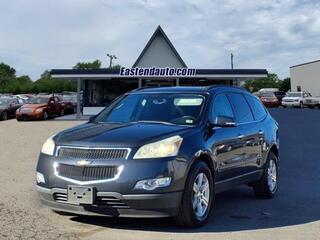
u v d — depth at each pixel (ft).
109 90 128.26
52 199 20.70
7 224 21.36
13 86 329.11
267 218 23.91
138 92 26.48
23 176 34.22
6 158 43.96
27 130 81.25
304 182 34.45
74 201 19.92
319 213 25.12
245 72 124.47
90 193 19.61
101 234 20.25
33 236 19.66
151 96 25.55
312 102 180.75
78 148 20.34
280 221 23.29
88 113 127.95
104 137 20.67
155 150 20.02
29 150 50.57
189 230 21.18
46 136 68.85
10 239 19.13
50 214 23.35
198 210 21.62
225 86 27.25
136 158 19.71
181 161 20.39
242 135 25.75
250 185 28.94
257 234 20.83
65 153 20.57
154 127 21.97
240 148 25.44
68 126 92.12
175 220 21.15
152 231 20.83
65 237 19.69
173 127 22.12
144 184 19.49
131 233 20.48
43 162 21.15
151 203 19.58
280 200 28.53
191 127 22.44
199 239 19.77
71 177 20.10
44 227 21.08
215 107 24.63
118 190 19.47
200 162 21.67
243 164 25.81
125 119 24.59
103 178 19.67
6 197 27.07
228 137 24.26
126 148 19.86
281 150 53.06
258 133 27.71
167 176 19.83
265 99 187.11
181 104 24.29
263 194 28.81
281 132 74.79
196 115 23.39
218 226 22.12
